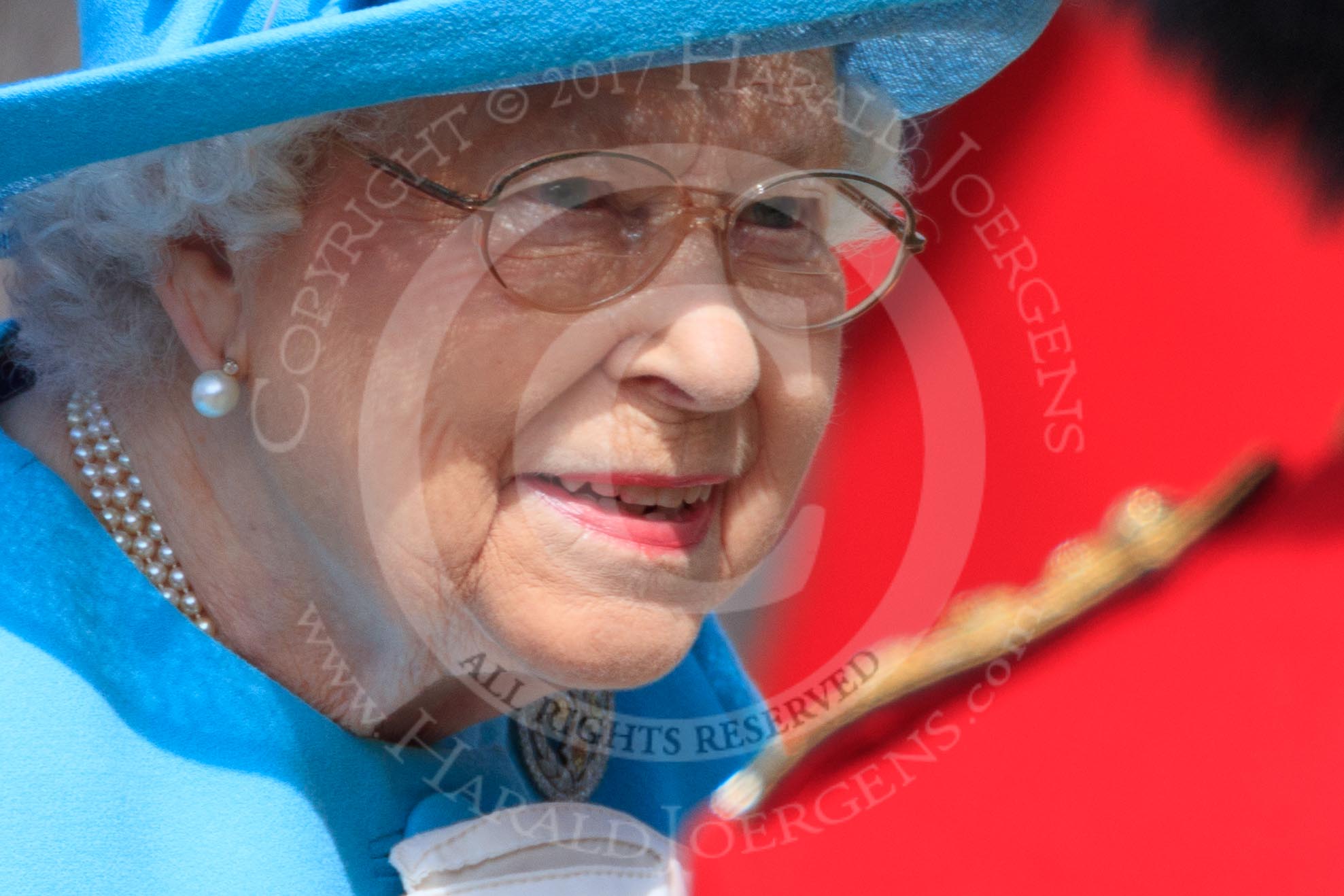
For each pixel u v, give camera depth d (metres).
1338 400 8.27
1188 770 8.20
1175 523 8.47
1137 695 8.27
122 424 4.55
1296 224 8.27
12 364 4.91
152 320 4.43
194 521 4.52
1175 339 8.45
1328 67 8.08
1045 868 8.13
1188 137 8.21
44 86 3.54
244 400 4.36
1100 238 8.48
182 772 4.21
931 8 4.17
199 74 3.48
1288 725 8.06
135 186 4.08
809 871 7.72
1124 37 8.43
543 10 3.45
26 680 4.01
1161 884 7.90
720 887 7.32
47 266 4.39
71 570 4.24
